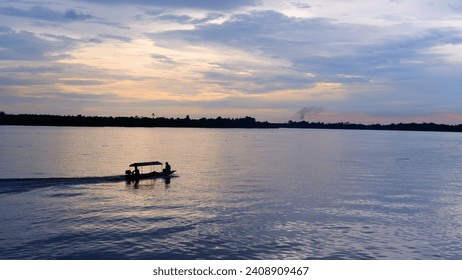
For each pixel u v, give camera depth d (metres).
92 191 55.00
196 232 37.03
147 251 32.28
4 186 55.25
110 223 39.25
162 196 53.44
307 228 38.81
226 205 48.34
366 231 38.12
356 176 78.06
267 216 43.06
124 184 62.38
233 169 89.19
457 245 34.72
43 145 161.12
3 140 190.50
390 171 88.19
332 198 53.53
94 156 116.69
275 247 33.72
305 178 74.50
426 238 36.41
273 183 67.19
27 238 34.38
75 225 38.31
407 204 50.25
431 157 134.50
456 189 62.62
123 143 196.62
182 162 105.38
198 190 58.88
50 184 57.88
